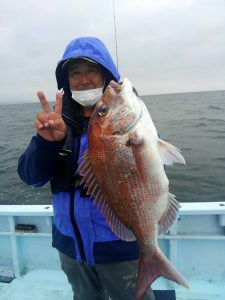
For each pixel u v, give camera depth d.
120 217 0.80
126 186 0.78
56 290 1.44
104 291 1.06
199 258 1.45
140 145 0.76
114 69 0.96
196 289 1.38
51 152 0.83
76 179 0.90
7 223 1.60
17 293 1.43
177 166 5.11
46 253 1.59
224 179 4.38
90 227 0.89
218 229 1.44
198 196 3.87
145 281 0.78
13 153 7.37
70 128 0.94
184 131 8.99
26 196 4.20
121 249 0.89
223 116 12.88
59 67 0.98
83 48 0.91
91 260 0.91
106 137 0.77
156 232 0.79
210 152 6.02
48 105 0.79
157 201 0.78
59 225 0.96
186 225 1.45
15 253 1.56
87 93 0.91
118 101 0.77
